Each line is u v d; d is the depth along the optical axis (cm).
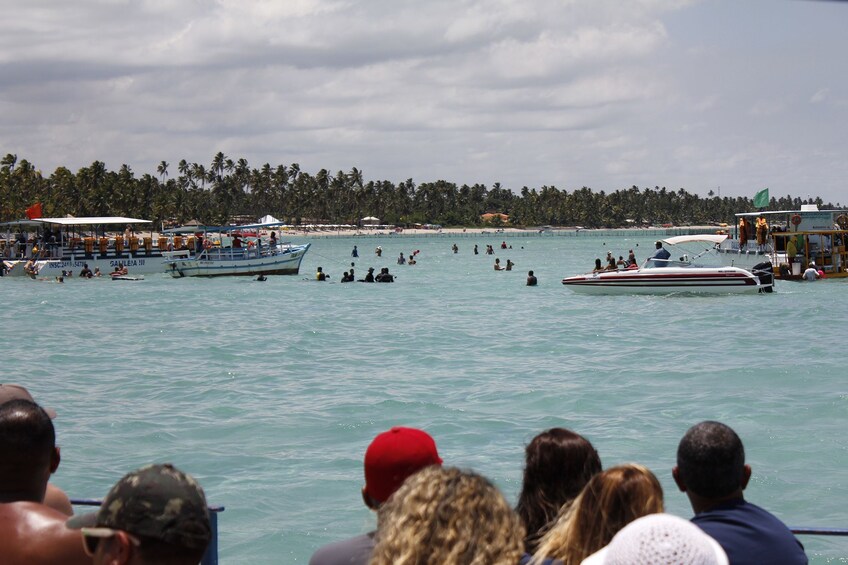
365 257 11750
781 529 535
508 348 2923
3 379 2383
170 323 3781
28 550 468
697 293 4397
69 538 468
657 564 293
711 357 2575
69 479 1407
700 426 559
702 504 554
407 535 339
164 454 1562
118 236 6925
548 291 5344
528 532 537
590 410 1891
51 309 4406
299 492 1330
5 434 489
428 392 2138
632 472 480
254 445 1625
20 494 496
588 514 474
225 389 2205
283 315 4100
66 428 1761
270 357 2786
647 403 1941
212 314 4166
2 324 3753
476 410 1912
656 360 2555
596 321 3612
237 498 1302
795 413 1794
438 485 350
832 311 3688
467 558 333
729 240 5709
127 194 19488
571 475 543
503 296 5031
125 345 3089
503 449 1573
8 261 6781
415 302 4753
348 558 469
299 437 1691
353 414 1886
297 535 1154
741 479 550
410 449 466
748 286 4366
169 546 350
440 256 11794
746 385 2122
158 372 2492
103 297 5097
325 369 2534
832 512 1205
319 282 6256
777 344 2811
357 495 1313
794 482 1334
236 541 1135
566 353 2769
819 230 5284
